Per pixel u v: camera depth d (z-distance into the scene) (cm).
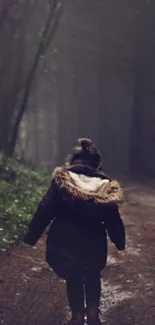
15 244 852
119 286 673
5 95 1698
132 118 2898
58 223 495
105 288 666
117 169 3006
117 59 3059
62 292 644
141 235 1007
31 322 543
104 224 501
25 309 580
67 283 508
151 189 2047
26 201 1123
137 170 2831
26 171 1430
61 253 489
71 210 488
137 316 562
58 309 583
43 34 1612
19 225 930
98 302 502
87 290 504
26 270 728
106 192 493
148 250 876
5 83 1720
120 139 3219
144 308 588
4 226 904
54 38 3144
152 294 638
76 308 501
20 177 1353
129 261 800
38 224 491
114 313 573
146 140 2848
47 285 670
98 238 496
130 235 1009
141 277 712
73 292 502
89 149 516
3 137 1677
